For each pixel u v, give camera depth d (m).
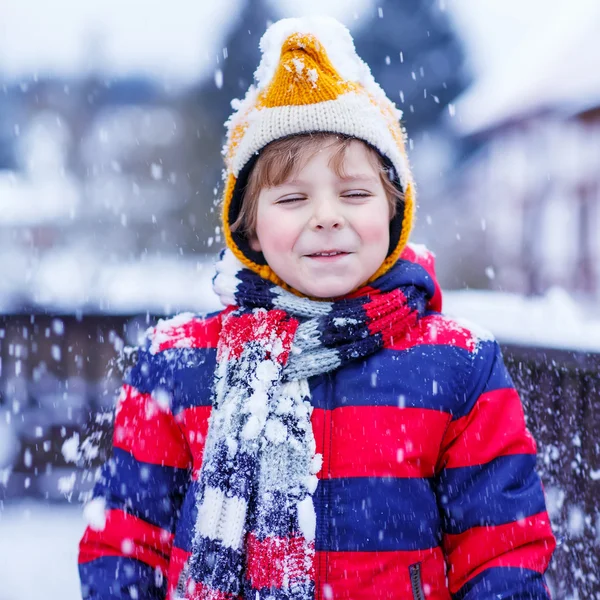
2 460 3.78
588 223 12.45
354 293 1.38
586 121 12.50
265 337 1.32
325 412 1.29
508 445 1.31
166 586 1.39
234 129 1.47
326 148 1.29
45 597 2.85
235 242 1.46
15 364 3.81
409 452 1.27
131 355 3.47
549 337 2.48
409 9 24.81
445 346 1.35
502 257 16.06
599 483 2.07
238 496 1.22
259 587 1.19
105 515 1.39
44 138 26.00
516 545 1.27
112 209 21.59
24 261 15.77
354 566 1.21
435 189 22.89
